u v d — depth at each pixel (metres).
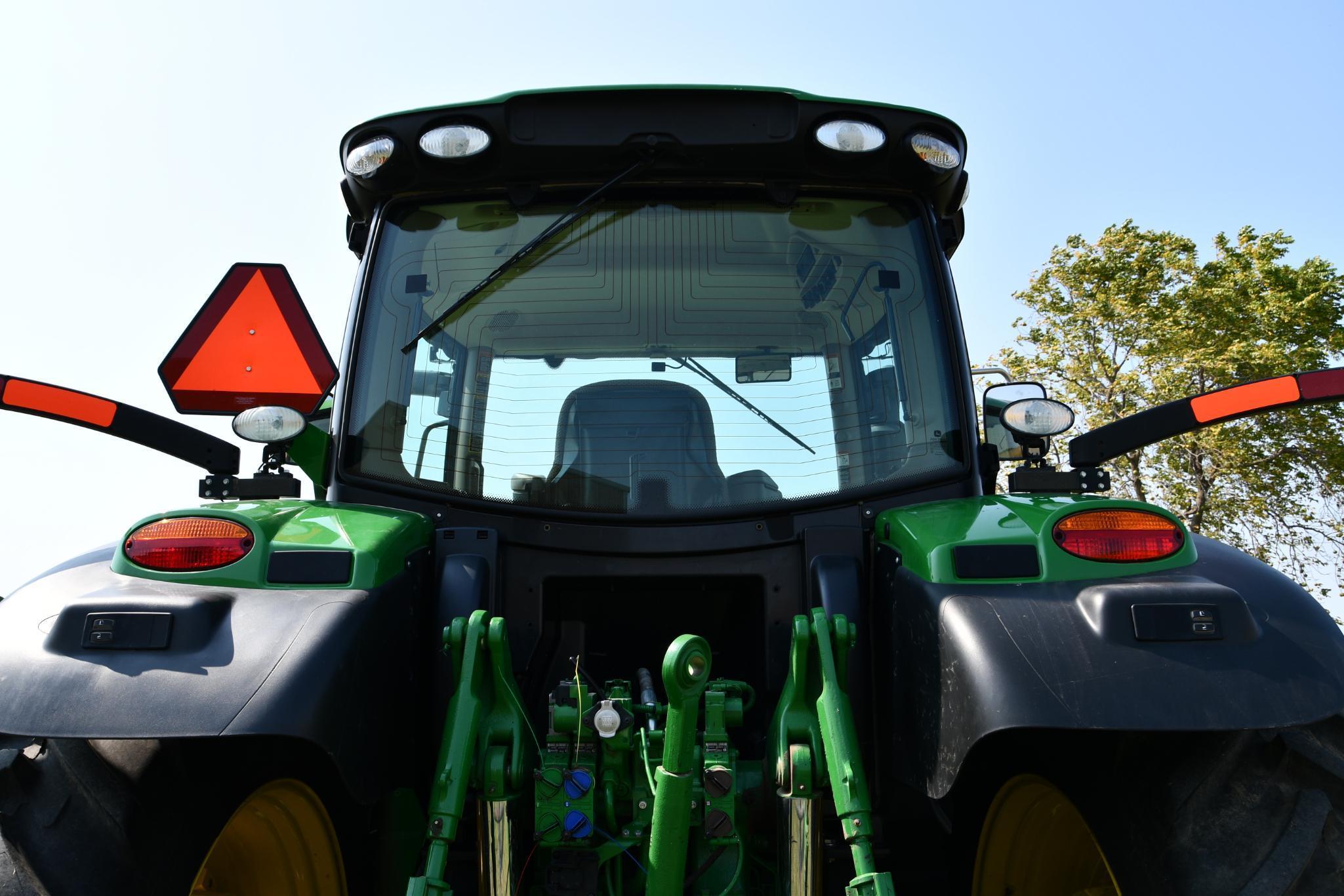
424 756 2.12
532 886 1.96
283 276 2.52
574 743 1.91
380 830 2.14
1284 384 2.16
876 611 2.23
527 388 2.51
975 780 2.16
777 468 2.44
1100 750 1.80
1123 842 1.69
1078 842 1.99
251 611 1.74
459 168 2.57
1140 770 1.73
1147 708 1.60
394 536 2.04
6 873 1.54
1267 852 1.58
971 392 2.55
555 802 1.86
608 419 2.47
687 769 1.73
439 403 2.50
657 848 1.74
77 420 2.17
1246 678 1.63
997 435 2.69
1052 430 2.32
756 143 2.55
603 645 2.52
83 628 1.66
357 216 2.85
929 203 2.68
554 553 2.37
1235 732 1.72
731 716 1.94
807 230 2.62
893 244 2.63
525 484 2.42
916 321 2.58
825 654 1.86
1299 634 1.73
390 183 2.60
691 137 2.55
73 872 1.55
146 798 1.64
